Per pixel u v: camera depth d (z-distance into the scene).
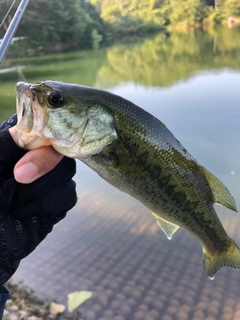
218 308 0.50
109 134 0.22
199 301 0.51
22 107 0.20
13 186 0.20
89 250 0.61
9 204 0.21
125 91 1.80
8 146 0.20
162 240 0.63
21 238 0.21
